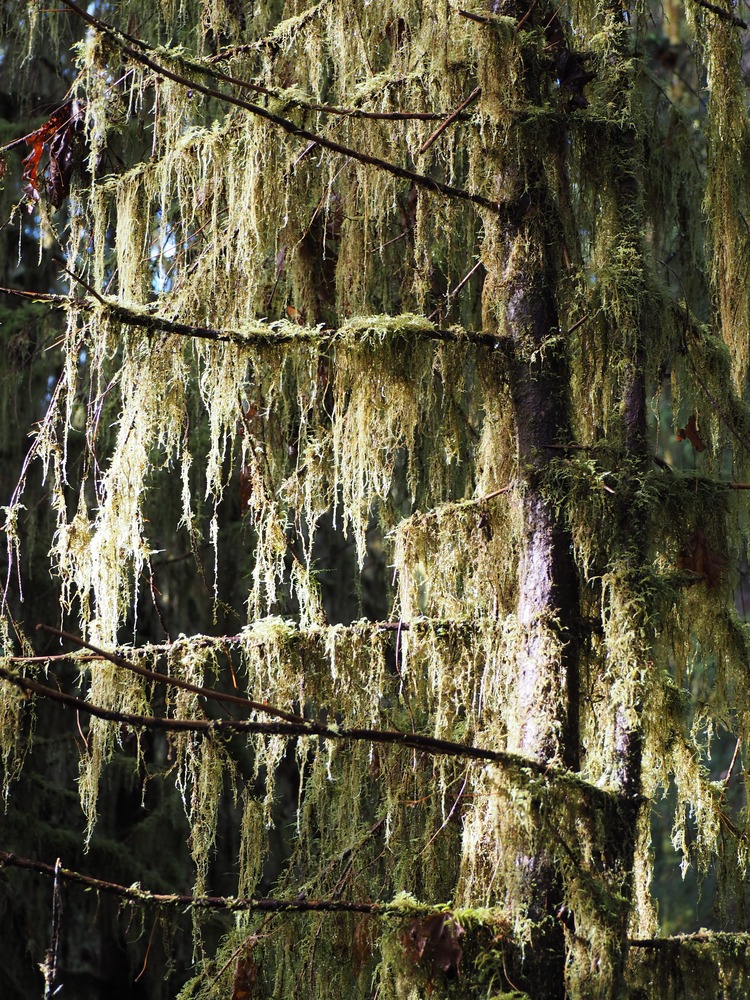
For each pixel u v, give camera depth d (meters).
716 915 2.55
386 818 2.44
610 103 2.40
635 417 2.28
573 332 2.36
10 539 2.32
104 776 4.78
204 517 4.70
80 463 4.64
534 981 1.92
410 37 2.52
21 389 4.76
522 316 2.25
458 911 1.94
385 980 1.99
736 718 2.63
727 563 2.27
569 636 2.12
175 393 2.27
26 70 4.65
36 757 4.73
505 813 1.90
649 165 2.78
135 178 2.57
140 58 2.20
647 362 2.35
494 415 2.26
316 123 2.45
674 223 3.03
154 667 2.32
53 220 4.15
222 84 2.89
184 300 2.51
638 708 2.03
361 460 2.23
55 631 1.76
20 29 4.30
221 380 2.22
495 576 2.28
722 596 2.30
